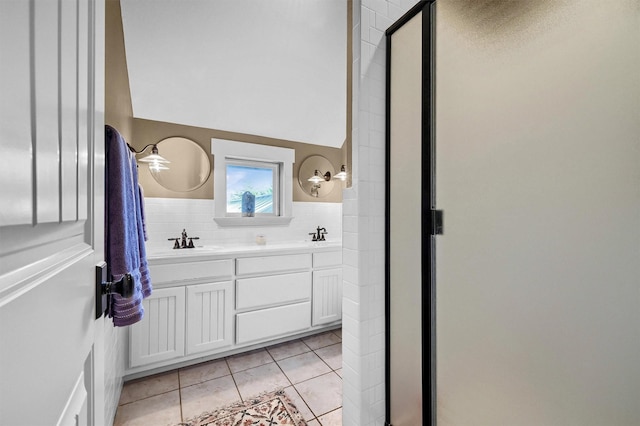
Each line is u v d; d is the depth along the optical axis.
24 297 0.30
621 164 0.64
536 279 0.81
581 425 0.71
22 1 0.30
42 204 0.34
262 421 1.48
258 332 2.20
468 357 1.01
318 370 1.97
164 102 2.19
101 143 0.63
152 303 1.83
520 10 0.85
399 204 1.30
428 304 1.16
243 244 2.58
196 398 1.66
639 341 0.62
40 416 0.34
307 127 2.82
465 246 1.02
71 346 0.45
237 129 2.56
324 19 2.11
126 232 0.91
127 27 1.77
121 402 1.62
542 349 0.80
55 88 0.38
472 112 1.00
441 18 1.11
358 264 1.32
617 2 0.65
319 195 3.02
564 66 0.74
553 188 0.77
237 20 1.93
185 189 2.35
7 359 0.27
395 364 1.33
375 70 1.35
